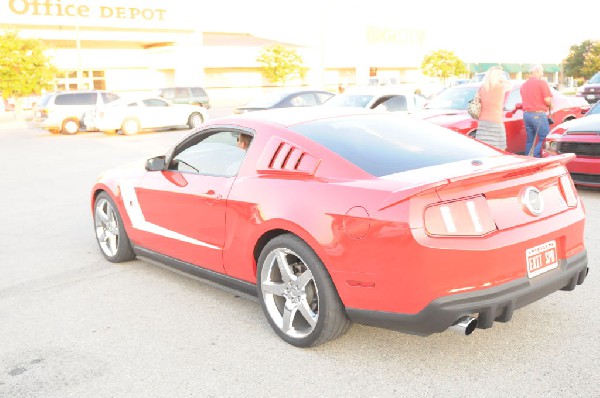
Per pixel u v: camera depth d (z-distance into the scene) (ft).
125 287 16.40
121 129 72.43
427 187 9.77
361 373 10.98
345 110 14.69
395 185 10.55
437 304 9.93
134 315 14.33
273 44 179.63
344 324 11.53
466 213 10.11
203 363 11.66
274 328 12.60
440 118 33.73
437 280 9.91
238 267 13.39
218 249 13.82
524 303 10.66
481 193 10.29
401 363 11.28
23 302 15.49
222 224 13.52
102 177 18.57
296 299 11.96
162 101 75.77
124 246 18.01
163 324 13.70
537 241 10.69
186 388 10.72
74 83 147.74
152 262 17.29
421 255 9.84
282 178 12.32
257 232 12.43
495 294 10.17
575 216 11.69
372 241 10.30
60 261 19.17
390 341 12.25
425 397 10.04
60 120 76.23
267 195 12.28
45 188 34.04
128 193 17.03
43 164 45.24
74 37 139.33
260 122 13.57
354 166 11.55
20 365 11.85
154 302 15.17
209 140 14.66
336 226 10.80
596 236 19.72
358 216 10.49
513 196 10.72
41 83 108.17
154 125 74.59
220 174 14.11
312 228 11.12
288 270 12.03
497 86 26.78
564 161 11.70
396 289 10.21
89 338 13.08
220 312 14.35
